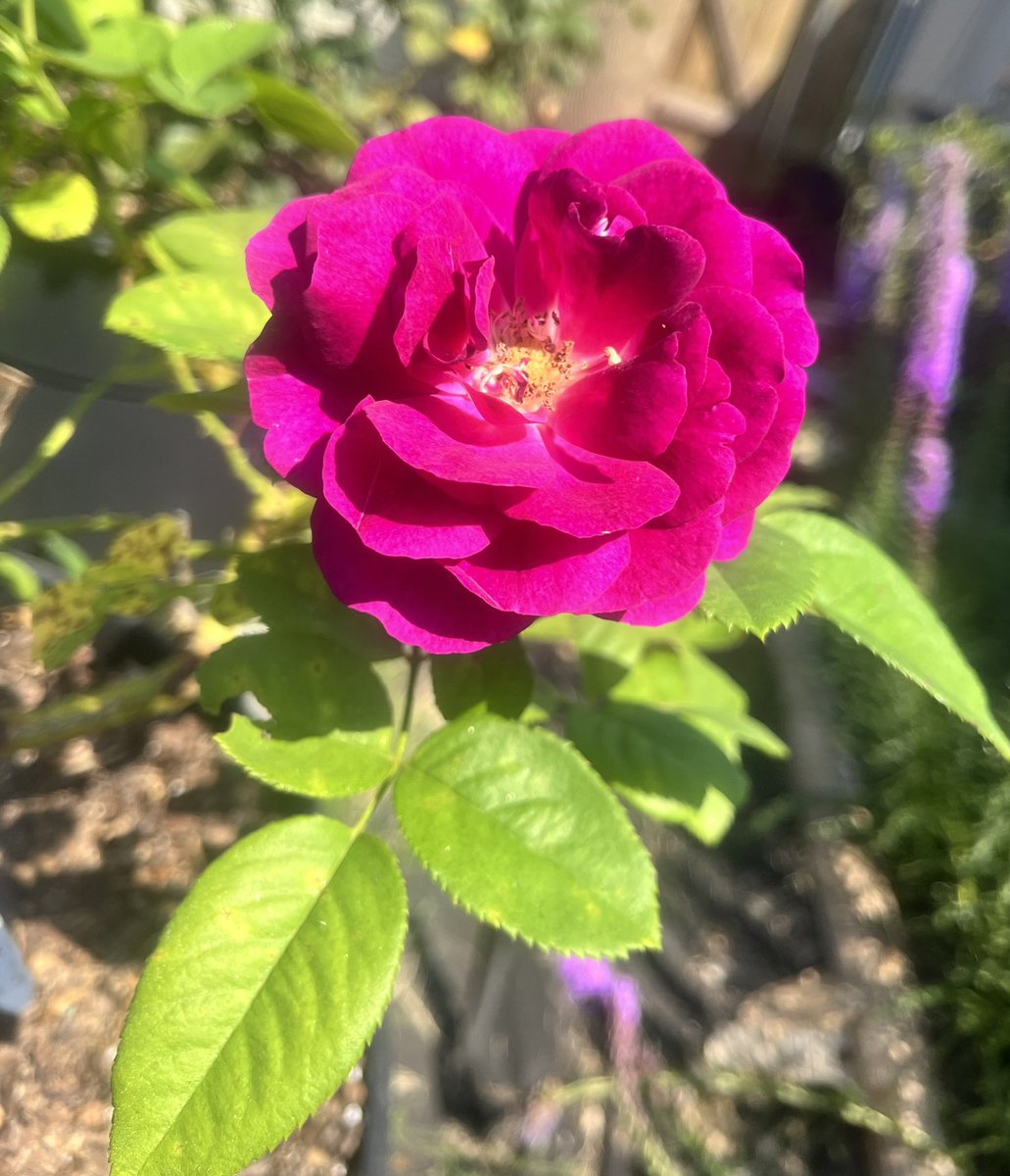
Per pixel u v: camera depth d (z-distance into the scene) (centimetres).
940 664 17
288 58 53
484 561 14
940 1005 38
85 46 20
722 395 14
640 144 16
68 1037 23
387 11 64
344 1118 24
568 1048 36
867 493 58
